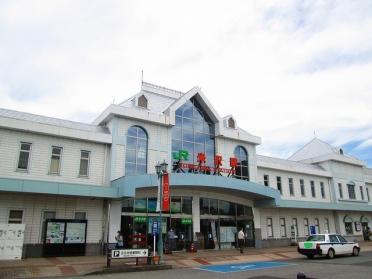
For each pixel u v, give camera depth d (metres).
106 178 24.05
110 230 22.66
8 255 18.84
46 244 20.14
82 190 21.27
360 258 21.66
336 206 37.81
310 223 37.44
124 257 16.70
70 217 22.14
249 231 30.69
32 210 21.03
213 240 27.64
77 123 25.67
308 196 38.31
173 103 28.11
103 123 26.62
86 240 22.09
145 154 25.95
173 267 18.11
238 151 31.80
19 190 19.42
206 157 29.47
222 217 28.81
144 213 24.48
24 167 21.64
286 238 33.94
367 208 41.91
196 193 27.55
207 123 30.52
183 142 28.38
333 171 41.97
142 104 27.62
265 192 29.27
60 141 23.14
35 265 16.69
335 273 14.56
